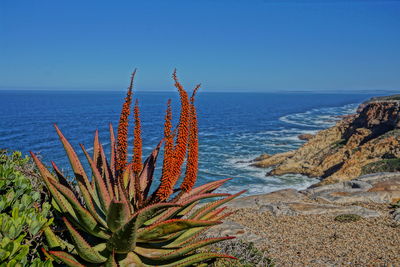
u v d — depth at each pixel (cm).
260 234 1025
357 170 3102
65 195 297
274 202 1402
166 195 329
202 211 378
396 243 955
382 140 3491
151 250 349
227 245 635
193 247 325
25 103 18900
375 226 1113
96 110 13438
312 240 990
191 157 332
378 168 3039
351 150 3553
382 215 1225
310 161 3619
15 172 420
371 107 4519
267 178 3275
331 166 3400
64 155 3856
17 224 298
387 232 1052
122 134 320
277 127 8256
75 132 6488
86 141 5300
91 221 311
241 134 6700
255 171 3531
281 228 1103
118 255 334
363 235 1031
